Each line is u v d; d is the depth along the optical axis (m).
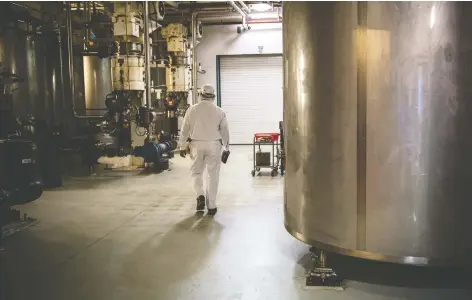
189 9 11.66
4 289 3.21
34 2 8.24
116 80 8.37
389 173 2.90
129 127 8.80
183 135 5.35
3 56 6.56
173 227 4.79
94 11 8.64
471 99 2.78
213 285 3.24
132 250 4.05
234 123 13.87
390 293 3.04
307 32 3.11
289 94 3.40
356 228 3.03
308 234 3.30
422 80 2.78
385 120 2.86
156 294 3.11
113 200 6.17
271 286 3.20
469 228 2.87
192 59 12.20
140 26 8.52
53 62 8.35
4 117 5.27
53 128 7.62
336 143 3.04
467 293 3.01
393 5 2.76
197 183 5.43
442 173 2.83
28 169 4.73
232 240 4.30
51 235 4.55
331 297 2.99
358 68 2.88
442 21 2.73
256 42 13.37
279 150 8.38
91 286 3.26
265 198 6.19
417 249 2.91
